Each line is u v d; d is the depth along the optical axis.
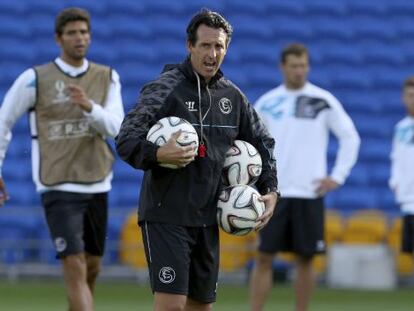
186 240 21.38
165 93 21.34
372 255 52.72
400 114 70.38
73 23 28.89
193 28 21.36
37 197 59.97
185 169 21.36
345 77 73.50
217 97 21.86
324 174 35.91
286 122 35.69
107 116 28.12
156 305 21.25
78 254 28.45
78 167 28.88
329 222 56.38
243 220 21.50
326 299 46.12
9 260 54.06
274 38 77.00
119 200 60.50
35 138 29.17
